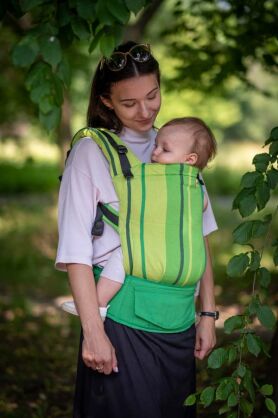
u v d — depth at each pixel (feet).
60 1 9.42
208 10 21.83
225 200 75.15
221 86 25.40
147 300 9.50
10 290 33.27
